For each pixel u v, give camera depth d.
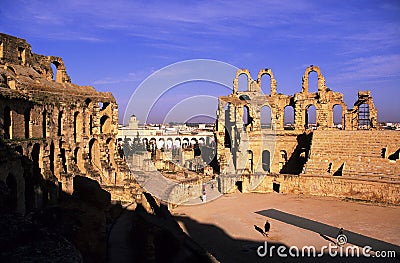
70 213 26.12
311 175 56.56
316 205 49.72
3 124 33.94
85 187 27.45
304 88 75.44
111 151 65.75
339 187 54.00
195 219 42.78
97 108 61.84
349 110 76.88
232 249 33.38
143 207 35.56
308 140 69.69
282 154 72.56
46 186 40.75
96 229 26.12
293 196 55.41
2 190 21.12
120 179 57.22
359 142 60.56
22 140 37.38
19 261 12.30
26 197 36.47
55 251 13.18
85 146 57.41
